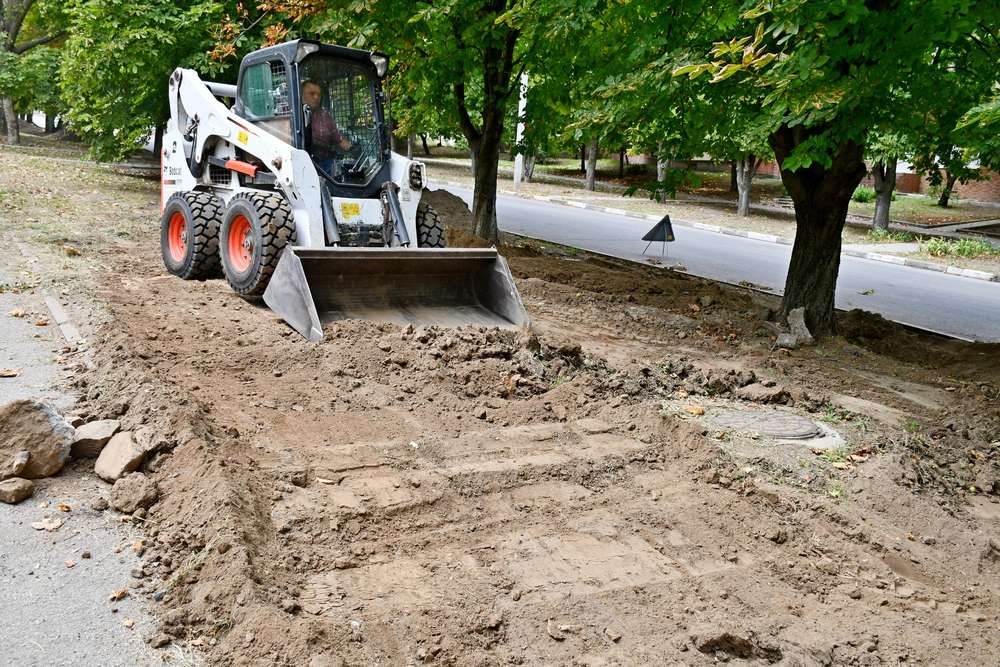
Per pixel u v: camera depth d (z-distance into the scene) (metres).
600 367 7.40
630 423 6.11
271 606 3.48
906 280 16.25
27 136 35.97
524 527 4.55
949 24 7.13
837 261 9.54
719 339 9.23
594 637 3.60
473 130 14.80
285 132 8.65
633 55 8.63
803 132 8.88
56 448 4.52
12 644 3.21
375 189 8.96
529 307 10.00
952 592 4.36
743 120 9.45
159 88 18.45
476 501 4.79
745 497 5.13
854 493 5.36
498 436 5.68
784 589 4.17
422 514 4.55
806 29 6.69
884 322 10.45
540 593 3.90
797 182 9.38
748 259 17.14
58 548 3.88
